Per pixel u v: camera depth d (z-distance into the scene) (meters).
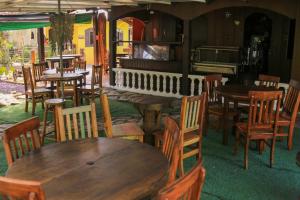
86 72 8.00
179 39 9.89
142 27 10.64
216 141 5.27
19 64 12.62
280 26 8.63
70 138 3.13
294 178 3.95
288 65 8.63
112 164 2.38
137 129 4.32
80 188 2.02
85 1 7.43
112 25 9.88
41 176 2.19
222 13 9.19
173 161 2.14
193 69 8.96
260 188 3.69
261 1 7.23
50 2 6.91
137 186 2.05
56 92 6.96
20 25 10.23
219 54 8.91
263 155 4.68
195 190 1.65
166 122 2.83
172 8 8.56
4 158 4.49
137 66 9.83
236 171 4.14
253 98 4.09
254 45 9.04
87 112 3.19
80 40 17.48
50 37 5.21
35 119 2.86
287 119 4.78
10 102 8.12
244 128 4.31
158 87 9.16
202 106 4.08
